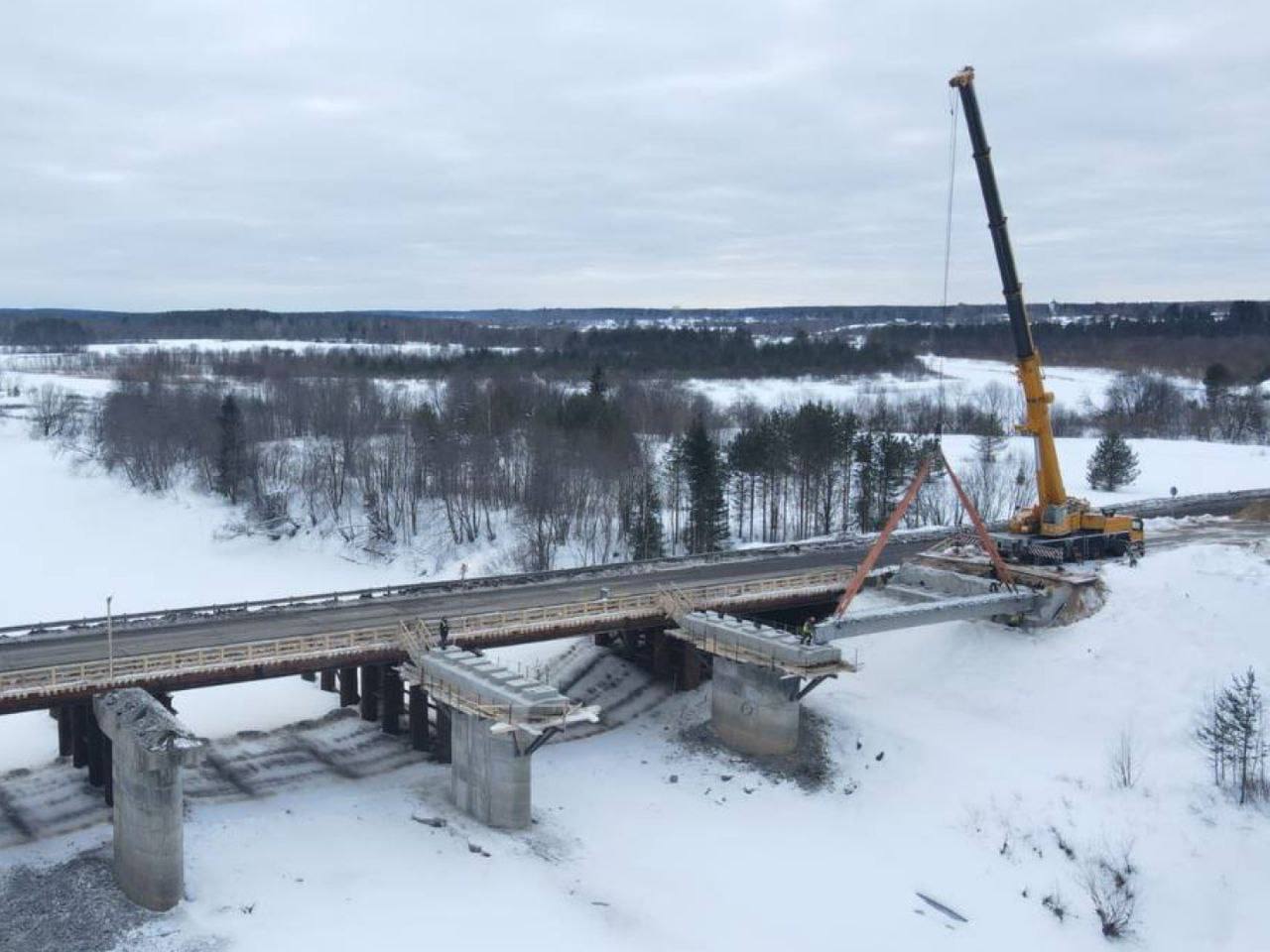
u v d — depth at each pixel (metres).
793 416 112.94
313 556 98.62
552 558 91.88
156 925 36.81
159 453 118.94
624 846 44.44
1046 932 40.69
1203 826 45.16
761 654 52.44
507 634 52.75
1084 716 53.78
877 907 41.47
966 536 70.19
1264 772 46.88
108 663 43.69
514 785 44.69
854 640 64.81
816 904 41.34
